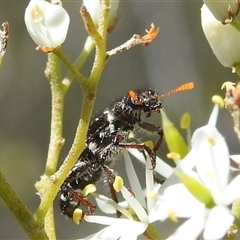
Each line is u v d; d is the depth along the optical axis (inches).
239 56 4.5
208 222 4.2
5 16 8.0
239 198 4.3
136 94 4.9
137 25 8.1
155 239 4.5
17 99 8.4
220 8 4.4
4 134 8.3
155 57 8.3
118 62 8.3
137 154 4.8
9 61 8.2
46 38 4.3
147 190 4.6
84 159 4.8
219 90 8.2
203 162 4.3
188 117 4.5
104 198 4.7
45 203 4.3
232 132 7.3
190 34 8.2
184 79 8.3
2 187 4.3
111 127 4.8
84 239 4.6
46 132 8.4
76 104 8.1
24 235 8.0
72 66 4.3
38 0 4.4
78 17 7.9
